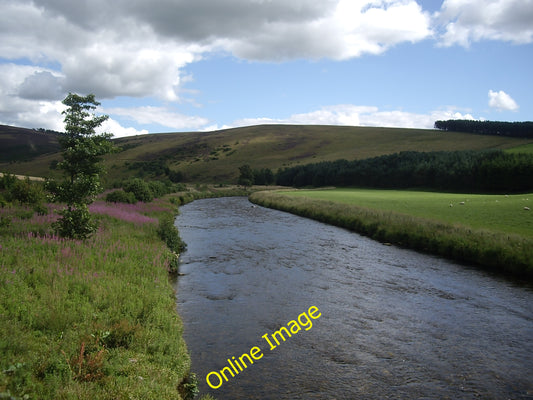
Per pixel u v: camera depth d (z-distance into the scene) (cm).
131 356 709
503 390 729
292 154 16725
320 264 1753
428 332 995
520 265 1580
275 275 1545
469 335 980
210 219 3531
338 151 15938
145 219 2480
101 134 1573
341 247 2181
